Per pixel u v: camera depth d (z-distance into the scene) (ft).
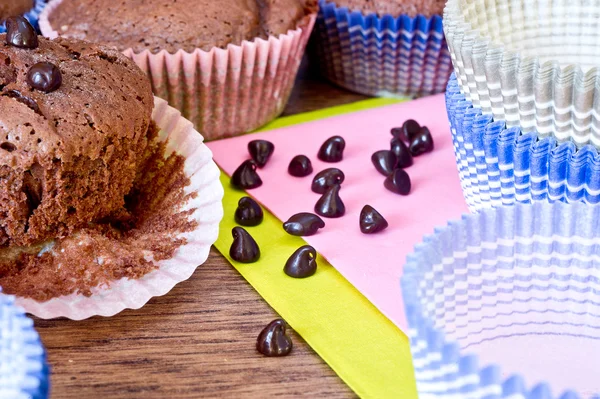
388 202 1.19
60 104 1.03
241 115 1.33
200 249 1.06
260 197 1.20
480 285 0.96
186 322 1.02
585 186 1.02
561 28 1.14
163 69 1.26
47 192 1.03
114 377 0.95
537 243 0.96
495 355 0.97
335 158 1.27
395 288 1.05
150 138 1.16
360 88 1.47
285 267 1.08
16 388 0.83
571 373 0.96
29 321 0.87
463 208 1.18
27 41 1.06
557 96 0.98
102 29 1.27
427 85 1.43
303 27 1.34
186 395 0.93
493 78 1.02
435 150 1.30
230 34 1.28
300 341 1.00
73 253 1.05
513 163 1.04
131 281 1.03
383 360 0.97
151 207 1.13
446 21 1.07
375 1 1.37
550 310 0.99
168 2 1.28
